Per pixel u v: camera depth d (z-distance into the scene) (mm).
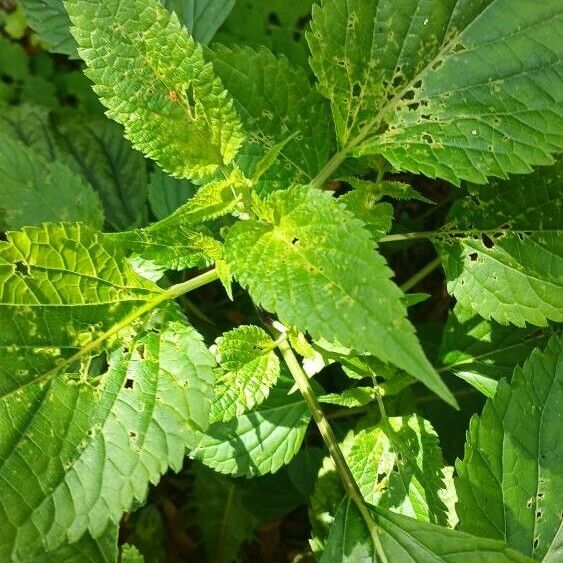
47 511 180
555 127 215
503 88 221
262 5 340
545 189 242
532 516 224
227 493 329
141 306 203
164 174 296
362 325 147
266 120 243
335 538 214
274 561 352
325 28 223
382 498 240
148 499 347
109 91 191
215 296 350
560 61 216
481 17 222
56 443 185
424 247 361
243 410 212
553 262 240
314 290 157
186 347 197
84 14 186
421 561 205
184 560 354
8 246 185
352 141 237
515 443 226
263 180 242
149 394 191
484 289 248
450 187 352
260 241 171
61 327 194
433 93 228
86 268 197
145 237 202
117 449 185
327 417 310
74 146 350
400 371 242
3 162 301
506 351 270
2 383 186
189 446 185
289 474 305
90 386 192
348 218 161
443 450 300
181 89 194
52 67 380
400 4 222
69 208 302
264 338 218
